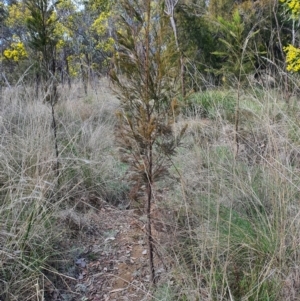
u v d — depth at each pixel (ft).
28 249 8.68
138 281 8.59
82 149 14.34
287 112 10.56
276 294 6.42
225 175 9.84
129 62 7.43
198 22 32.12
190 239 8.54
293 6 16.51
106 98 22.49
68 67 39.75
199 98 16.92
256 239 7.74
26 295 7.88
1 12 41.88
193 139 11.93
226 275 6.94
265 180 9.31
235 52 14.11
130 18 7.54
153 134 7.63
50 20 12.76
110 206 12.62
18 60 25.82
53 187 10.35
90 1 39.68
